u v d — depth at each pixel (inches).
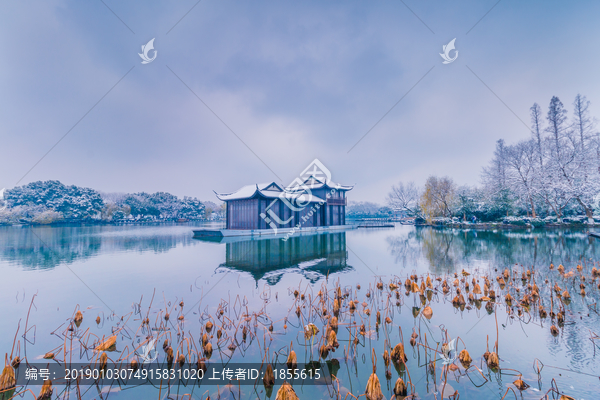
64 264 420.2
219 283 297.3
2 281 312.0
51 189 2206.0
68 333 175.3
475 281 265.3
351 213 3934.5
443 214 1700.3
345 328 179.2
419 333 167.9
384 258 461.7
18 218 1903.3
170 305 226.7
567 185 1113.4
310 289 270.7
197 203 3425.2
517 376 119.3
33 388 118.7
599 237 685.9
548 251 491.2
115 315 206.1
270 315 202.7
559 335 158.7
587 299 221.9
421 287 253.1
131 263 427.2
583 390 107.9
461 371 124.8
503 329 170.1
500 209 1374.3
